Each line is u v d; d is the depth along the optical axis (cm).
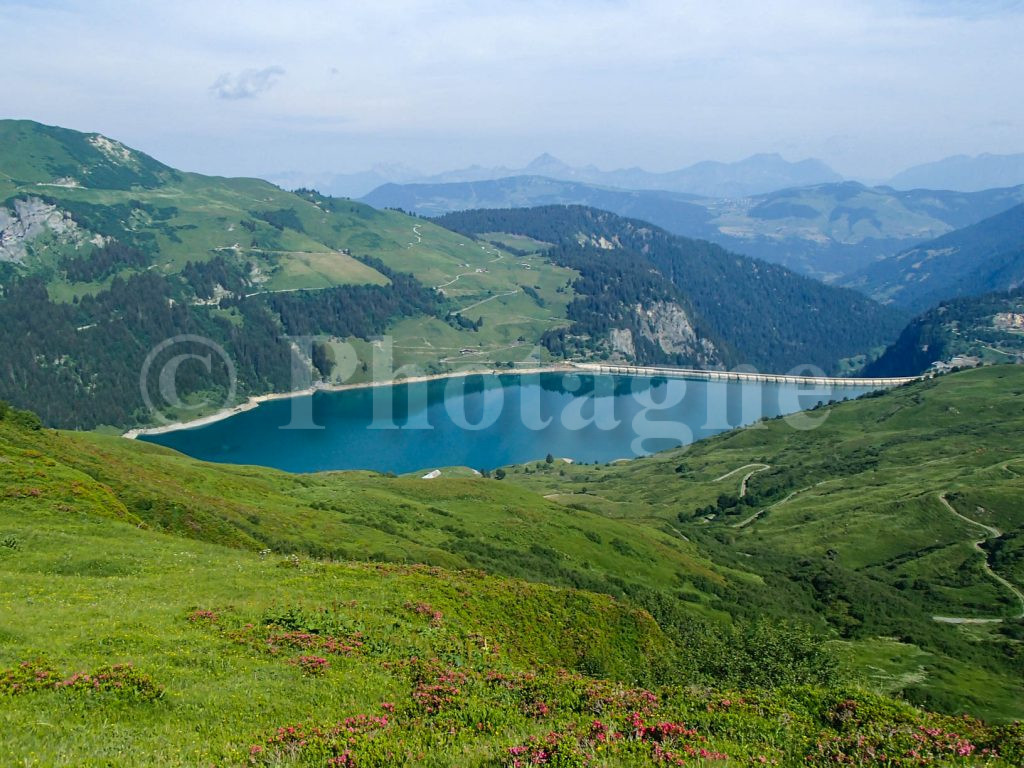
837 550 17800
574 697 2280
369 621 3238
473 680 2494
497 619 4238
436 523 10488
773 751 1834
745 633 4416
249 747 1686
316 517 8544
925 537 18088
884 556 17488
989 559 16225
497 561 8944
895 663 9862
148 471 7806
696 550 14650
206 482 8562
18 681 1986
